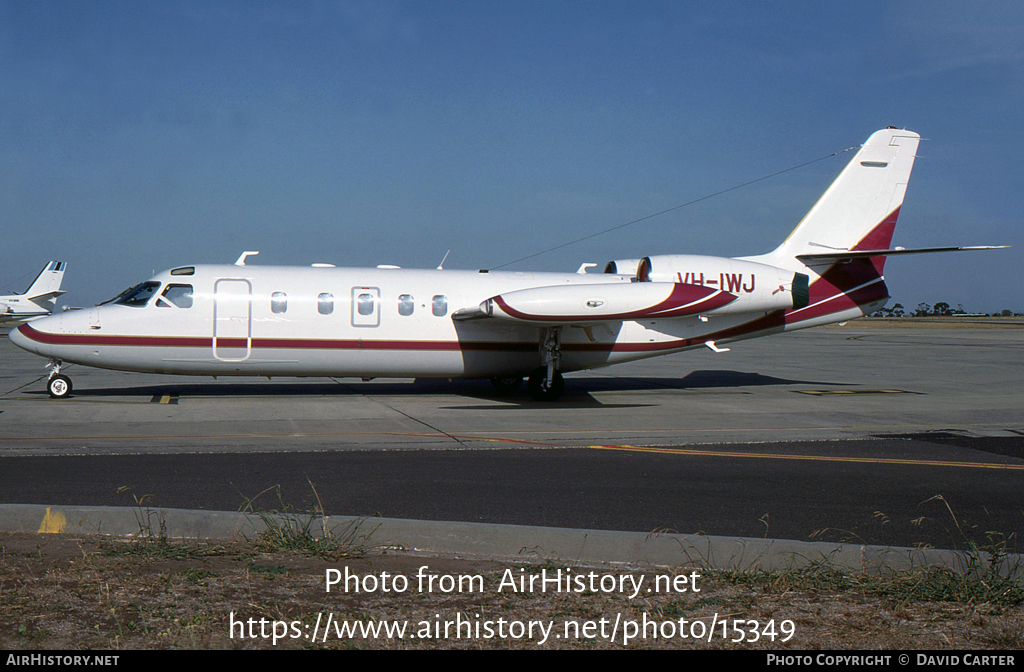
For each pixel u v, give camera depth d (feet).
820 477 33.45
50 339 56.75
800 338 195.31
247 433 43.14
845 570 20.59
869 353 135.03
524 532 22.27
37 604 16.80
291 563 20.36
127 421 47.09
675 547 21.93
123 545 21.26
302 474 31.94
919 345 161.68
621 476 32.78
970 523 26.45
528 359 63.57
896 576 19.74
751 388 75.00
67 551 20.70
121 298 58.80
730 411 56.70
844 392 71.41
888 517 26.94
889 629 16.76
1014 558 20.85
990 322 393.91
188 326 57.82
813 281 69.51
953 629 16.79
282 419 49.24
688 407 59.00
